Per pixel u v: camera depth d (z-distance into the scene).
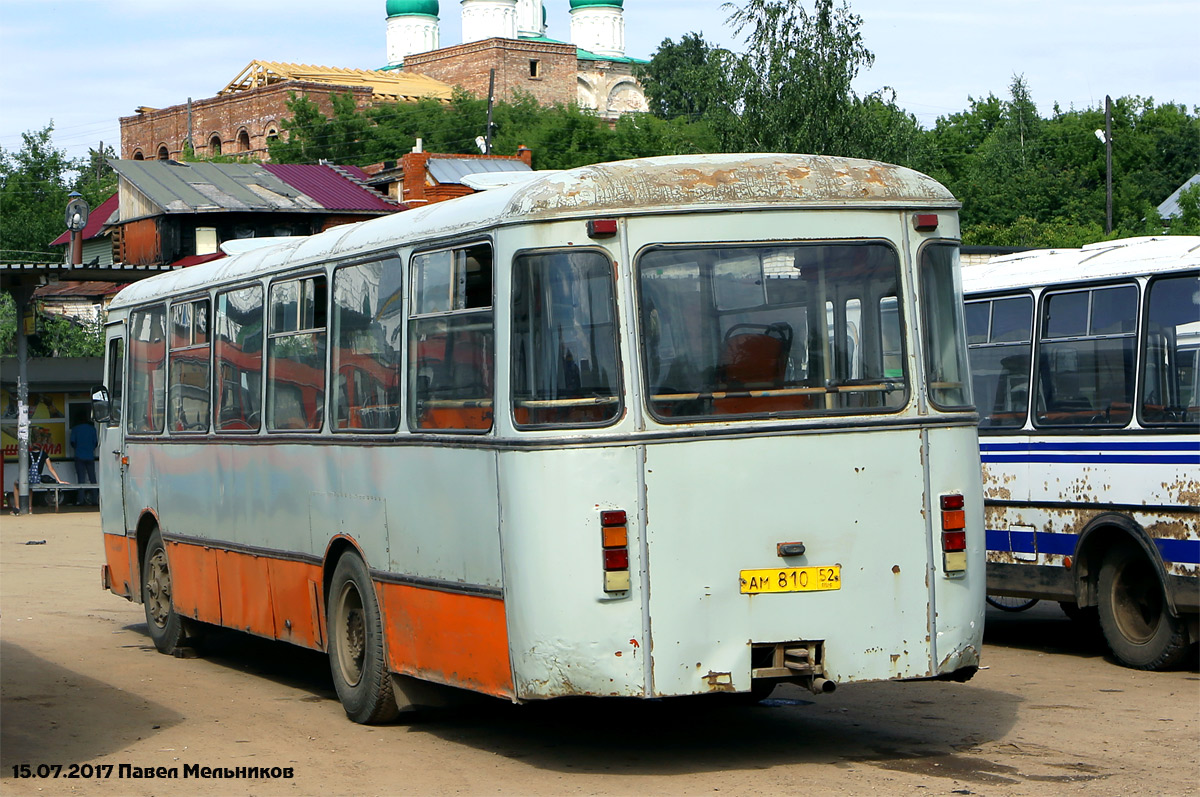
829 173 7.47
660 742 8.28
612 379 7.04
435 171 42.78
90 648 12.86
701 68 34.12
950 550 7.38
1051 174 66.62
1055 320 11.41
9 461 30.44
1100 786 6.98
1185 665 10.98
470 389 7.62
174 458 12.16
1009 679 10.46
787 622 7.11
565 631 6.93
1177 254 10.41
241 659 12.22
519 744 8.31
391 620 8.52
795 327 7.30
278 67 86.25
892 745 8.06
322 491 9.42
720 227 7.24
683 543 7.00
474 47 91.75
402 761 7.86
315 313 9.62
